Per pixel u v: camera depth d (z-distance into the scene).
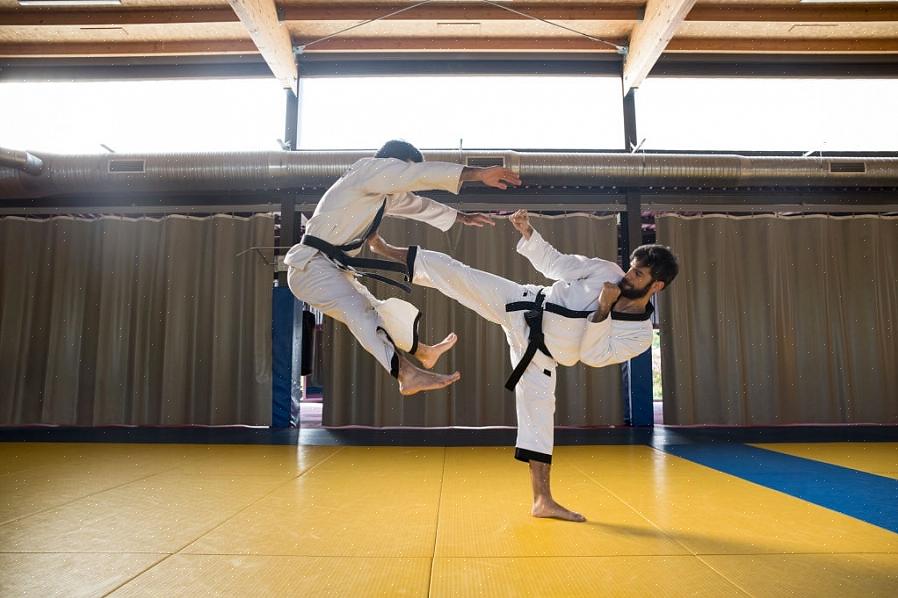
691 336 7.32
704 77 7.43
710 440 5.70
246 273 7.41
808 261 7.50
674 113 7.48
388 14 6.64
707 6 6.63
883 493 3.15
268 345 7.22
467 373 7.22
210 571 1.86
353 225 2.43
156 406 7.28
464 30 7.09
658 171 6.63
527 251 2.75
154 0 6.58
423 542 2.19
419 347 2.46
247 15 5.98
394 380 7.17
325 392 7.16
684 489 3.26
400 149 2.53
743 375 7.26
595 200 7.38
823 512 2.70
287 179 6.66
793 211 7.52
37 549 2.10
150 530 2.35
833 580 1.80
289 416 6.96
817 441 5.60
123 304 7.45
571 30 6.98
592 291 2.57
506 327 2.68
